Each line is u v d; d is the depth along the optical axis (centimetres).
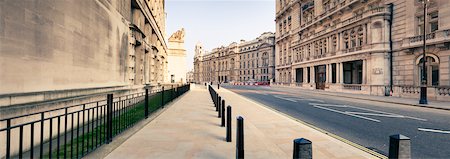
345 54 2592
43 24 511
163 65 3159
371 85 2209
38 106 467
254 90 3222
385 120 862
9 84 412
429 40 1748
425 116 966
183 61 4544
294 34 4462
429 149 511
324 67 3306
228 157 403
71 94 627
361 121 841
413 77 1917
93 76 791
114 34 1015
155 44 2250
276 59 5531
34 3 480
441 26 1694
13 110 404
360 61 2678
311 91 2891
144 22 1667
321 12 3497
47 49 525
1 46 395
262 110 1072
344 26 2638
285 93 2517
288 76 4747
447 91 1572
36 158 394
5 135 388
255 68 8675
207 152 429
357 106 1316
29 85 463
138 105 1058
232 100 1595
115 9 1026
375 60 2184
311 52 3550
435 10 1742
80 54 694
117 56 1056
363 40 2338
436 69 1761
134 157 393
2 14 398
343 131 681
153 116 822
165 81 3547
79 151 426
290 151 471
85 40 729
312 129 679
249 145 485
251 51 9025
